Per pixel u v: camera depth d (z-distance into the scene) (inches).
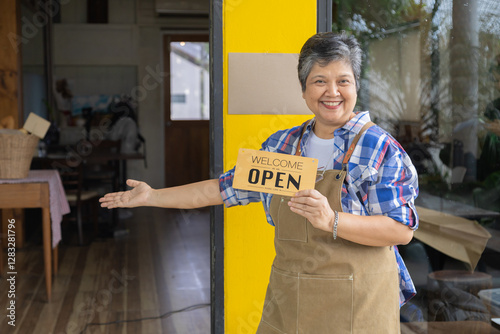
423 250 101.3
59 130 285.7
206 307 134.9
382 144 55.5
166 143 323.6
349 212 55.6
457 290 100.8
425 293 100.7
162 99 320.5
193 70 322.0
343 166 56.0
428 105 103.6
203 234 225.8
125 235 222.2
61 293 145.9
